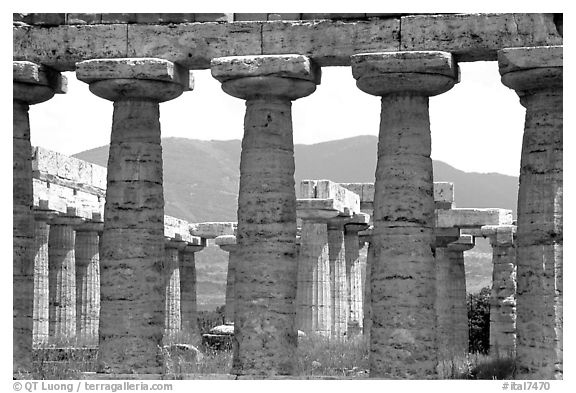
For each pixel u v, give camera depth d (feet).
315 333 156.04
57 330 164.45
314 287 163.53
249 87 101.65
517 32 97.09
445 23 98.48
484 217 166.50
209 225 205.77
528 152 99.40
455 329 173.88
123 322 103.50
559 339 97.09
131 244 104.32
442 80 98.84
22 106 108.37
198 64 104.42
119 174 105.09
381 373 98.63
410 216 99.45
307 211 161.27
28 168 108.78
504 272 164.55
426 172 100.48
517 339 99.35
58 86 108.37
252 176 102.73
